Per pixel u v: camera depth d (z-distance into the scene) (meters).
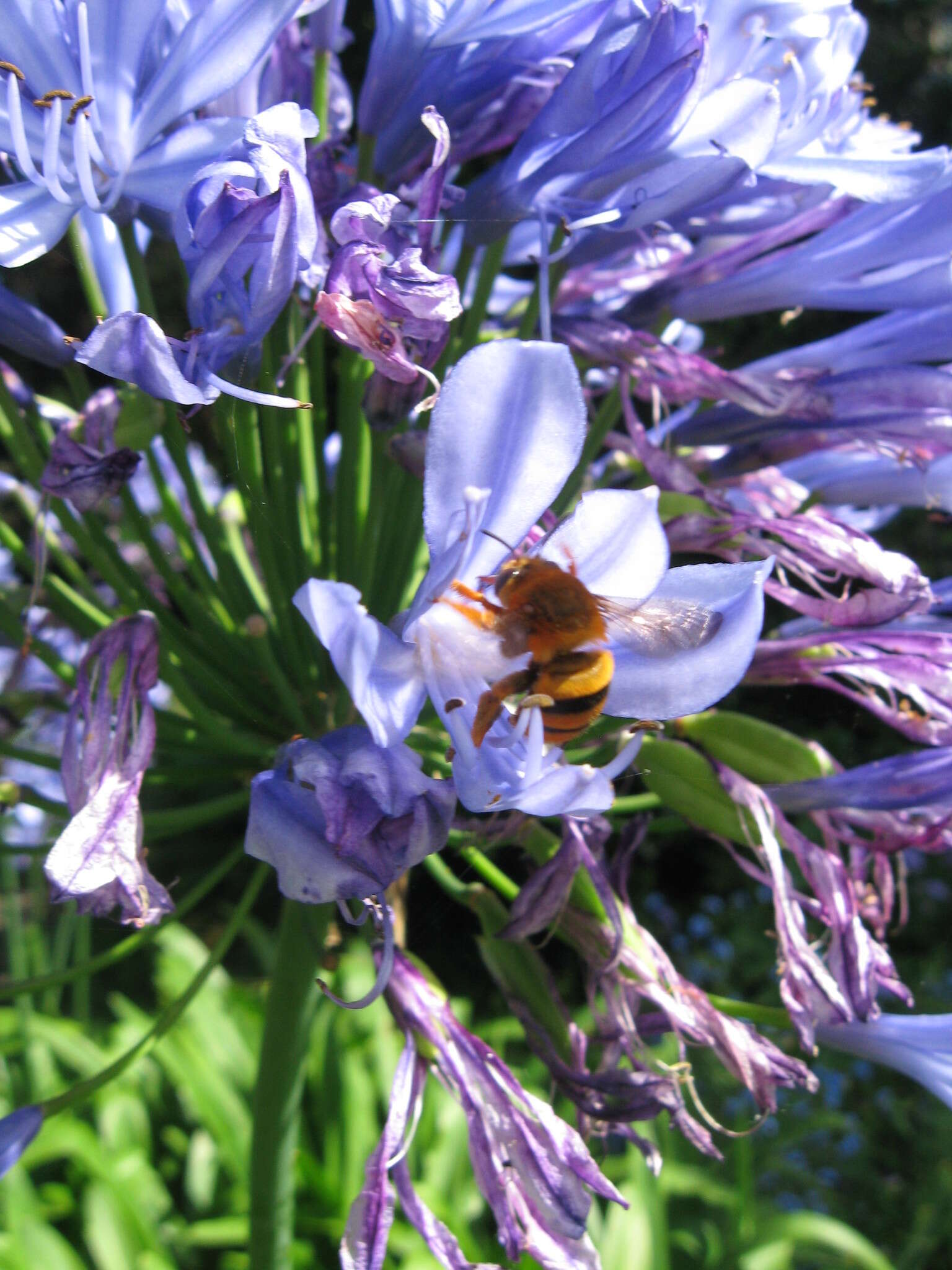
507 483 0.07
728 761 0.11
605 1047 0.11
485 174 0.11
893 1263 0.33
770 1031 0.24
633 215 0.10
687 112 0.09
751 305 0.12
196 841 0.46
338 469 0.12
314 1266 0.24
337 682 0.12
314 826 0.08
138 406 0.11
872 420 0.11
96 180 0.09
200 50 0.08
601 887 0.11
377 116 0.11
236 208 0.08
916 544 0.50
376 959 0.11
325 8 0.12
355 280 0.09
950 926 0.46
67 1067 0.29
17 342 0.11
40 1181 0.28
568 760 0.12
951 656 0.11
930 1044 0.12
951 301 0.11
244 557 0.14
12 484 0.14
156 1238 0.24
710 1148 0.11
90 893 0.09
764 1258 0.26
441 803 0.08
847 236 0.11
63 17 0.09
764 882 0.11
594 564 0.08
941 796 0.11
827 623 0.12
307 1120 0.28
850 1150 0.36
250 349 0.08
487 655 0.08
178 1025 0.28
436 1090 0.27
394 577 0.12
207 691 0.13
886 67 0.57
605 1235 0.24
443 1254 0.10
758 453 0.12
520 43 0.11
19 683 0.13
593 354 0.12
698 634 0.08
